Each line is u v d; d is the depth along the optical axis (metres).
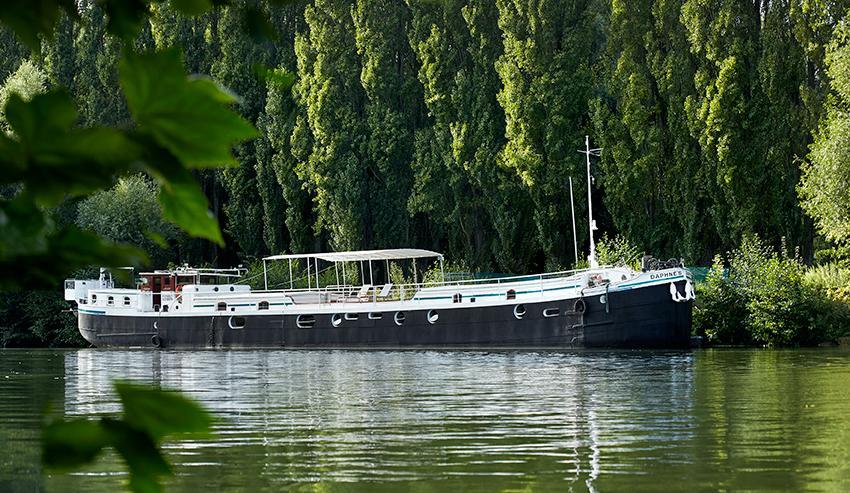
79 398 44.62
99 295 95.00
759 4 91.88
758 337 78.19
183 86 2.32
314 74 114.69
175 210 2.47
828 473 22.75
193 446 28.20
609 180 97.88
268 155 118.62
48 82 114.44
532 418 34.06
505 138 107.88
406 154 113.62
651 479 22.31
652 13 96.31
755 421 32.47
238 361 70.88
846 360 61.91
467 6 107.75
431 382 49.50
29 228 2.28
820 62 88.62
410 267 115.19
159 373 60.22
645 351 71.00
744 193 89.81
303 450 27.34
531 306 74.44
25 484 22.31
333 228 113.31
